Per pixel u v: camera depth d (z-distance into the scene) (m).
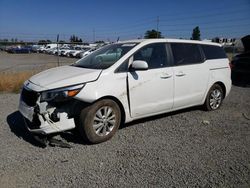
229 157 4.21
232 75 11.77
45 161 3.99
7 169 3.74
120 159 4.09
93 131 4.55
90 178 3.54
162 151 4.39
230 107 7.33
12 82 9.36
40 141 4.41
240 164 3.98
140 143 4.70
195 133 5.25
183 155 4.25
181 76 5.80
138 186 3.38
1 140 4.72
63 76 4.69
